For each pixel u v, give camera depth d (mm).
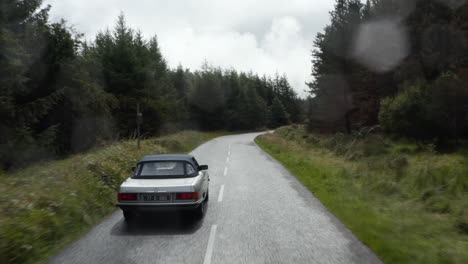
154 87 37188
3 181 7582
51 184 7453
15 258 4270
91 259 4398
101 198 7828
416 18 25359
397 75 25109
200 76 69188
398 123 17375
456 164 10922
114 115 32031
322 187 9648
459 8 22359
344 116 29891
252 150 24547
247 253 4559
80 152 21062
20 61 15859
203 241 5102
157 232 5621
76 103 20859
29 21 19562
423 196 7562
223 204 7695
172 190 5824
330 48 29438
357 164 13422
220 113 71375
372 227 5609
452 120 15328
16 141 15719
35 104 17906
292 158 17422
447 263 4062
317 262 4195
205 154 21344
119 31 34656
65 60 20672
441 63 21844
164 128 37719
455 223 5590
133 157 13328
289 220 6258
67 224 5891
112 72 32438
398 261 4160
